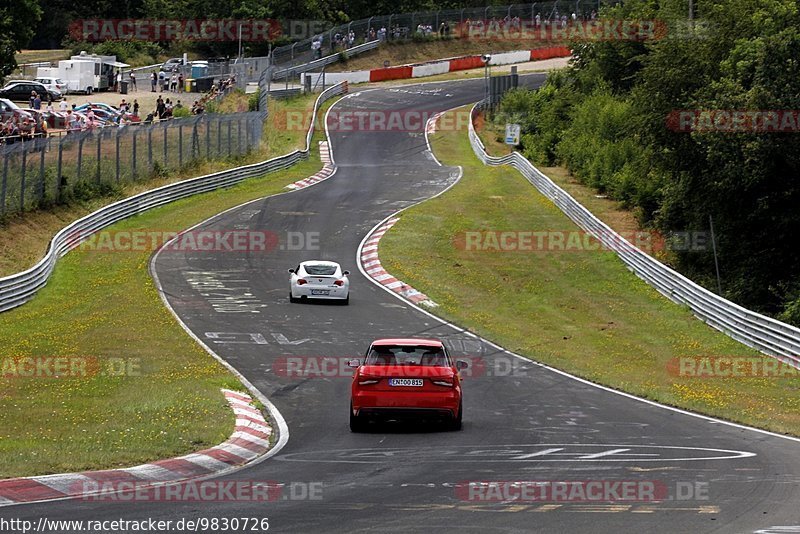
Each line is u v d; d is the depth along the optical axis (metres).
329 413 57.97
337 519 32.34
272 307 96.69
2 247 106.88
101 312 89.81
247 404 59.22
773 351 84.44
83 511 32.75
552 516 33.22
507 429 53.34
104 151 146.38
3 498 34.31
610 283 113.00
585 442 49.53
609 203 152.50
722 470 42.31
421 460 43.91
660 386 72.44
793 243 112.19
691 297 101.19
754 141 107.69
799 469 43.03
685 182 120.12
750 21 122.94
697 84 123.75
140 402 56.91
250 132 191.62
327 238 133.00
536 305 104.50
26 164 121.06
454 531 30.97
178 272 110.81
